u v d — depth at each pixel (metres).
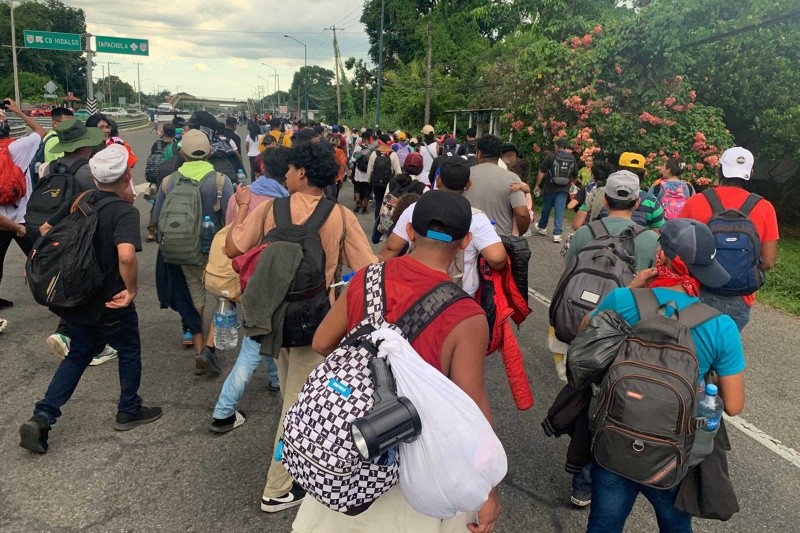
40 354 4.86
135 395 3.84
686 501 2.16
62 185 4.70
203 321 5.21
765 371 5.39
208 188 4.77
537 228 11.20
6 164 5.25
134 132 47.06
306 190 3.05
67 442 3.65
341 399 1.64
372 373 1.68
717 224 3.66
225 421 3.79
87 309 3.39
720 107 14.34
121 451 3.58
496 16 36.53
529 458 3.75
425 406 1.63
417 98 36.03
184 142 4.83
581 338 2.12
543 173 10.52
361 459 1.61
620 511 2.27
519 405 3.39
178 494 3.21
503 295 3.36
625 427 1.94
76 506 3.07
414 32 48.34
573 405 2.45
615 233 3.52
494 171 4.30
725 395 2.09
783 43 13.26
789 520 3.28
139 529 2.93
